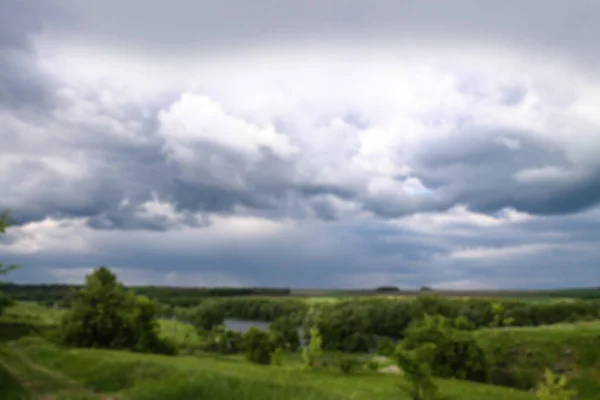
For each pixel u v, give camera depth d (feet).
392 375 205.16
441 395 132.46
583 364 236.63
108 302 266.16
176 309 586.45
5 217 161.17
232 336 378.12
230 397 132.16
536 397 171.94
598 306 496.23
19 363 182.91
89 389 142.92
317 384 167.22
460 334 223.92
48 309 490.90
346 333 444.96
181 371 150.00
